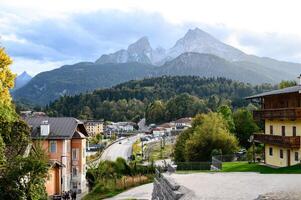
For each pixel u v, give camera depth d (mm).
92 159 114750
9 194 33781
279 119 55750
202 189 24406
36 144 40781
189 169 57438
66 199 53719
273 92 56406
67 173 67375
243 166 54938
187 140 85938
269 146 58406
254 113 62469
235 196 21094
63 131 67562
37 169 35688
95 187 57031
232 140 82062
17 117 43625
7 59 48625
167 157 132250
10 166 34719
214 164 56688
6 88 48031
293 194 19562
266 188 23484
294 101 52781
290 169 43594
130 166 67000
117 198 45375
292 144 50062
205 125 83875
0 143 36156
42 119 70812
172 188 25312
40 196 36375
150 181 60094
